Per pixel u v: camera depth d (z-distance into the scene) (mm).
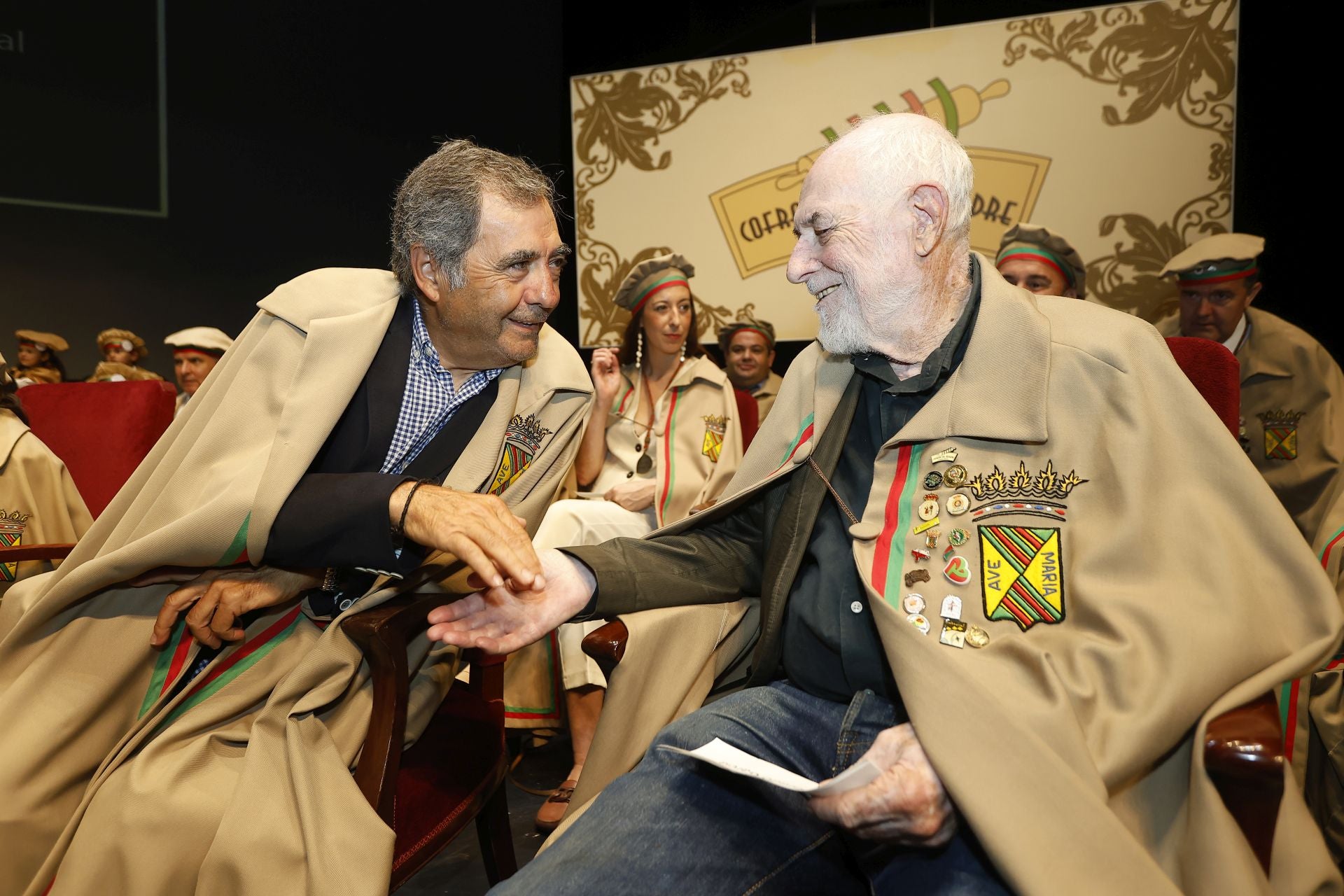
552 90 5496
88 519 3146
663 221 5113
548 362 1837
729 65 4977
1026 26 4516
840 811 1062
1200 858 1014
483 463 1724
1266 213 4309
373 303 1724
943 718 1063
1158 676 1075
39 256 5188
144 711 1618
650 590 1446
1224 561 1149
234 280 5516
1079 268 3744
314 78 5570
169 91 5355
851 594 1339
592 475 3547
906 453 1368
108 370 5070
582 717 2799
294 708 1497
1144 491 1203
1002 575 1229
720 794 1251
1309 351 3506
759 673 1449
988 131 4590
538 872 1140
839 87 4805
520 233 1560
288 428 1556
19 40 5105
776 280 4961
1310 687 1976
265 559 1535
